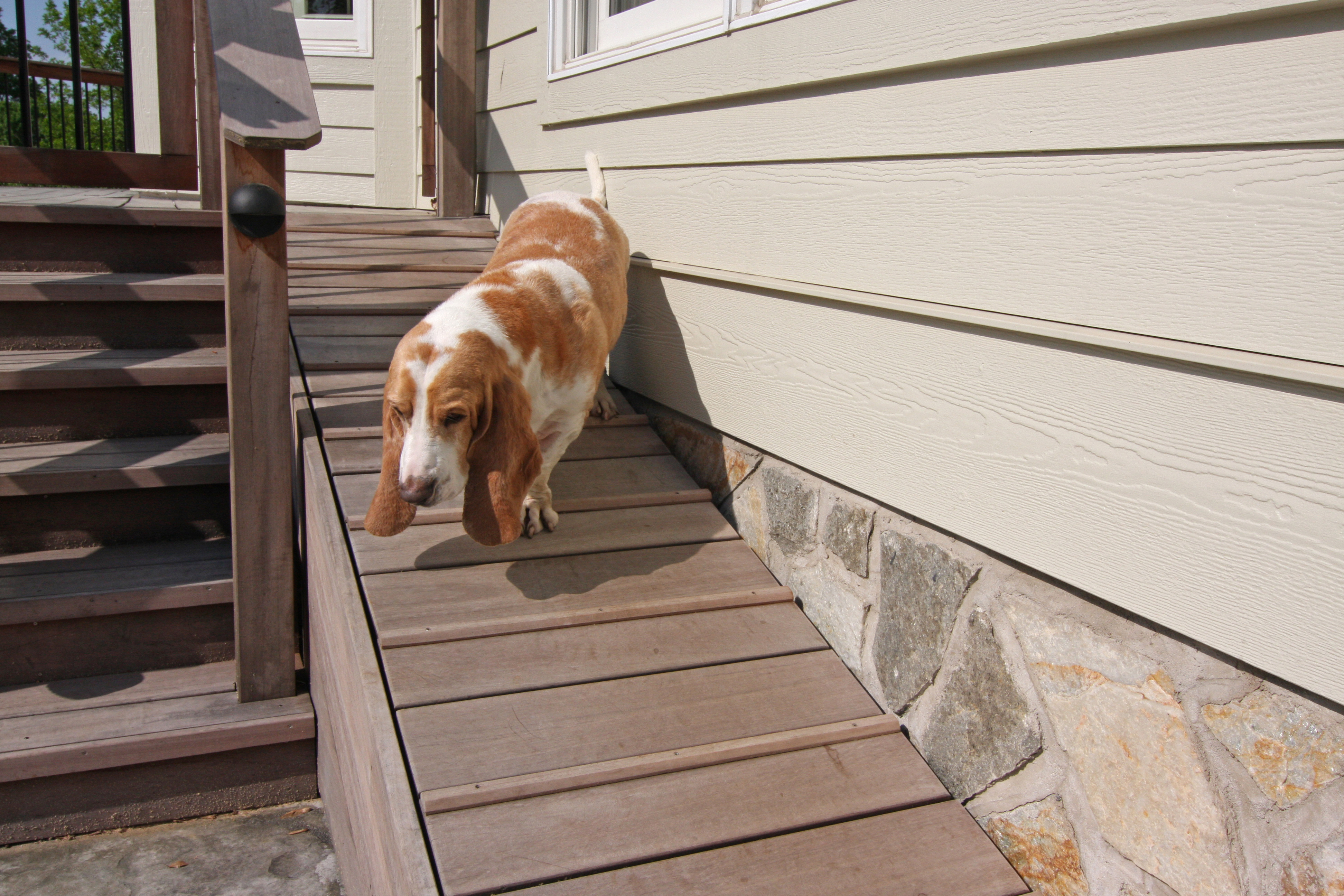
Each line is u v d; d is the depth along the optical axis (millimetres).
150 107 5887
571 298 2670
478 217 4961
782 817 1978
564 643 2346
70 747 2590
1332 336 1413
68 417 3160
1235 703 1597
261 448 2625
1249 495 1536
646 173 3311
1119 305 1717
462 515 2740
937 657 2188
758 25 2598
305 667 3125
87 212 3402
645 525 2875
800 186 2531
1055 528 1876
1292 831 1510
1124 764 1769
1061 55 1771
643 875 1803
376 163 5957
